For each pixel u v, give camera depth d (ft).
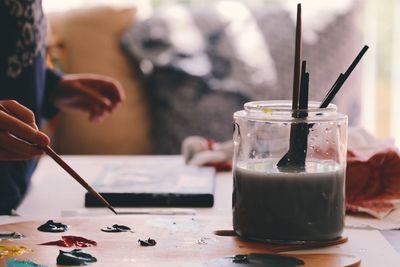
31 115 3.16
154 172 4.36
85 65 9.04
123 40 9.12
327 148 2.95
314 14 9.56
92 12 9.20
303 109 2.92
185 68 8.98
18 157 3.13
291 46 9.27
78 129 8.93
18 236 2.98
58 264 2.64
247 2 10.14
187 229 3.12
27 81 4.19
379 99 10.50
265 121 2.95
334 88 2.97
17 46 4.13
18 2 4.11
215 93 8.91
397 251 2.99
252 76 9.11
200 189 3.84
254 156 2.98
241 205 2.96
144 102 9.04
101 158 5.09
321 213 2.89
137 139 8.96
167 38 9.17
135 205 3.74
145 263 2.66
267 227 2.89
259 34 9.33
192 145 4.80
